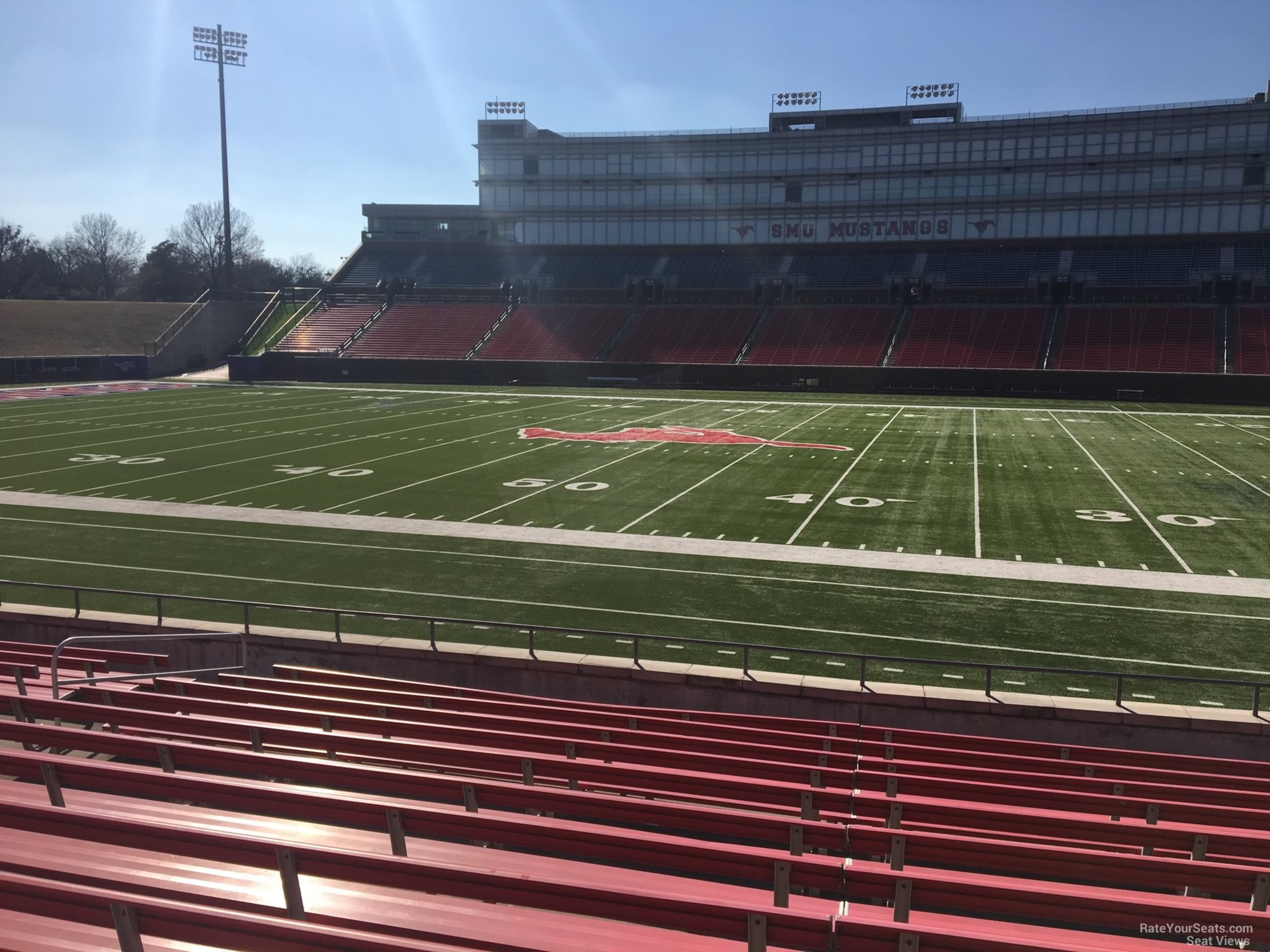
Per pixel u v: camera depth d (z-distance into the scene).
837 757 8.66
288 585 18.16
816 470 29.83
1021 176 65.00
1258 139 59.97
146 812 6.75
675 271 71.25
